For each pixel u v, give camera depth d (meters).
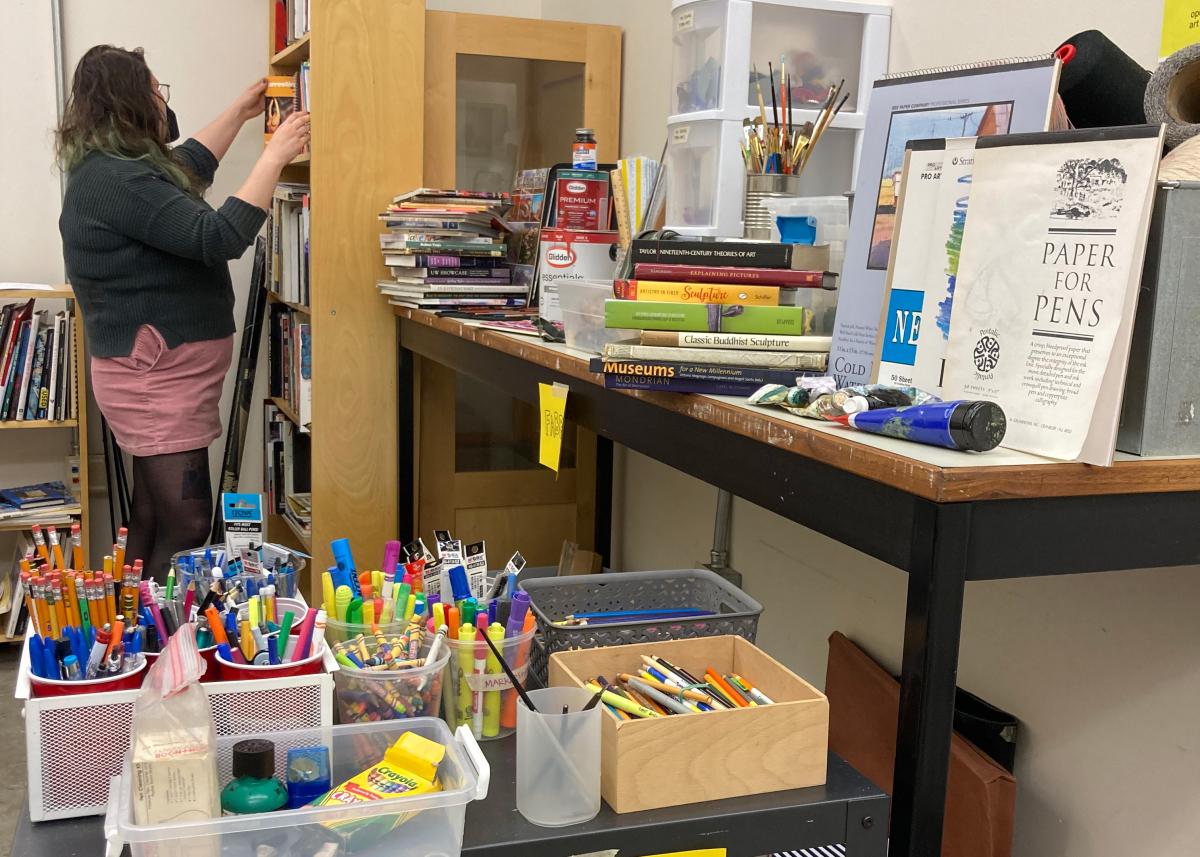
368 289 2.71
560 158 2.87
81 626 1.17
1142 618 1.42
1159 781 1.41
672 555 2.72
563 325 1.81
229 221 2.48
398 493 2.80
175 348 2.57
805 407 1.13
